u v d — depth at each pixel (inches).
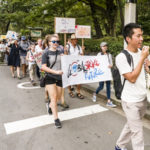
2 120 156.3
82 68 187.0
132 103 87.4
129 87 87.9
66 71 178.5
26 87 268.2
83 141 124.6
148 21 485.7
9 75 358.3
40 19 561.9
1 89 255.8
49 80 141.9
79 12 585.0
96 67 190.1
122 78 90.6
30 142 123.4
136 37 84.1
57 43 142.1
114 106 188.2
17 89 256.5
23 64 337.4
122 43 348.8
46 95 201.0
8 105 192.7
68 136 131.1
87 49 438.6
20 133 135.0
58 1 486.3
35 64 292.5
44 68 137.9
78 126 146.3
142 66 85.8
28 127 144.1
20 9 731.4
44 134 133.7
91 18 570.3
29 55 281.1
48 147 117.6
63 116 165.5
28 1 592.4
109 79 189.8
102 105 194.2
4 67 456.4
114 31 557.9
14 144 121.0
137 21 457.1
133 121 87.3
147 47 80.5
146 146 117.7
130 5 186.2
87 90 243.6
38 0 536.1
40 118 160.4
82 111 177.2
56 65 143.4
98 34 613.9
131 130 89.7
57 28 247.4
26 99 213.0
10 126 145.3
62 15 578.6
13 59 320.2
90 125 148.1
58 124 142.9
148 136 130.3
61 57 154.7
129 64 85.0
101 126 146.4
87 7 607.2
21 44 332.5
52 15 551.5
